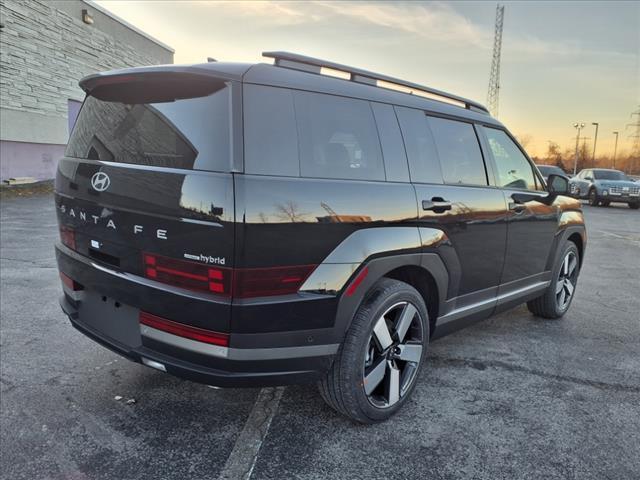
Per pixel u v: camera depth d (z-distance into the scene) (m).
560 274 4.71
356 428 2.73
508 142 4.00
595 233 11.98
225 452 2.48
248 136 2.16
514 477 2.36
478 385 3.30
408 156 2.92
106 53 19.00
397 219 2.68
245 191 2.07
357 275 2.45
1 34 14.02
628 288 6.24
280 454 2.48
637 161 79.38
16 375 3.21
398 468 2.40
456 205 3.12
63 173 2.88
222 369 2.21
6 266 6.04
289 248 2.20
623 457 2.54
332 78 2.67
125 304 2.46
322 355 2.40
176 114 2.32
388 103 2.91
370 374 2.65
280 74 2.39
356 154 2.63
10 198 13.11
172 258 2.20
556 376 3.47
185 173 2.15
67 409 2.82
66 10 16.55
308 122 2.43
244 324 2.13
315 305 2.30
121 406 2.88
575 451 2.58
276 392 3.11
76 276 2.76
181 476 2.29
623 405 3.08
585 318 4.88
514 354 3.86
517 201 3.78
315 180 2.35
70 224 2.79
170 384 3.16
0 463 2.33
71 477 2.26
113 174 2.44
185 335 2.22
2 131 14.41
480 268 3.44
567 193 4.29
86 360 3.46
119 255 2.44
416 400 3.07
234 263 2.07
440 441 2.63
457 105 3.59
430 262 2.92
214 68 2.24
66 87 16.89
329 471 2.36
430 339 3.23
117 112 2.62
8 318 4.24
